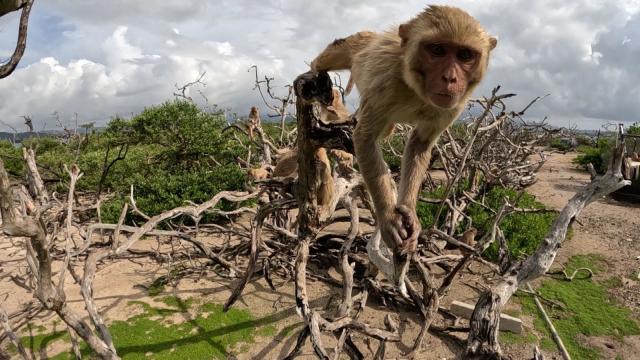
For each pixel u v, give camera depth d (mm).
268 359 933
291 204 978
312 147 648
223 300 1151
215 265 1327
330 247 1326
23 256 1454
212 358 934
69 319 585
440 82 494
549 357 960
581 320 1104
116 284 1222
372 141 550
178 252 1440
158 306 1115
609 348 1003
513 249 1354
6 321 741
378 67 561
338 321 723
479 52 507
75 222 1508
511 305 1161
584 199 552
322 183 717
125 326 1026
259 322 1060
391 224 508
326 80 564
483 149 1563
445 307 1119
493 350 550
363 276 1163
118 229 837
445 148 1761
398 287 883
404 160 636
